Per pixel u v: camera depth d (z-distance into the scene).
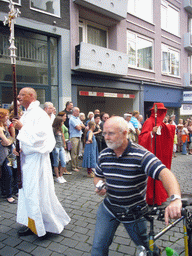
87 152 5.40
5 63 6.88
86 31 9.50
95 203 3.89
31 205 2.53
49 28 7.68
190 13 15.93
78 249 2.56
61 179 5.12
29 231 2.86
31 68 7.53
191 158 9.01
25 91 2.64
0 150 3.81
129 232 1.75
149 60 12.53
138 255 1.39
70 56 8.35
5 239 2.75
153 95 12.84
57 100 8.34
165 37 13.42
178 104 14.91
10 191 3.91
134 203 1.71
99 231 1.77
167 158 3.96
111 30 10.30
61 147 5.09
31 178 2.53
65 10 8.09
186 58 15.67
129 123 6.39
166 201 3.73
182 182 5.40
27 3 7.06
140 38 11.78
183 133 9.97
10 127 4.37
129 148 1.63
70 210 3.60
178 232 2.95
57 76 8.28
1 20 6.54
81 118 7.65
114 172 1.67
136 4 11.45
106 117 6.81
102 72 9.04
